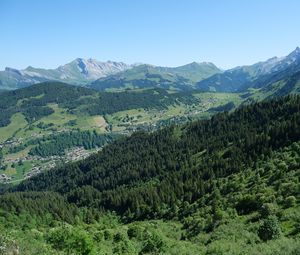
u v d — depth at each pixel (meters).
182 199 178.38
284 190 109.94
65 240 64.06
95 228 165.75
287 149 160.75
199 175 198.50
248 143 198.38
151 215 181.88
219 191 151.75
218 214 112.56
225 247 71.75
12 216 198.38
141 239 118.69
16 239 61.34
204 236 99.81
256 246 63.78
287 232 77.62
